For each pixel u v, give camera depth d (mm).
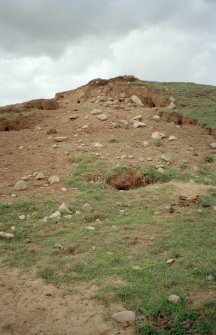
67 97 22531
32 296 4973
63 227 7000
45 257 5953
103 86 20844
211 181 9555
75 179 9305
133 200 8320
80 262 5742
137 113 15484
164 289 4996
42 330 4328
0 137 13344
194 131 13852
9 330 4336
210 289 4973
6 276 5449
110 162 10305
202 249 6062
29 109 17766
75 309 4688
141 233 6707
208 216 7457
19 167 10344
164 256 5914
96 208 7832
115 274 5422
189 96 17719
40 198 8320
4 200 8195
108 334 4242
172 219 7293
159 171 9852
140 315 4531
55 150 11531
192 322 4344
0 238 6566
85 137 12609
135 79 22391
